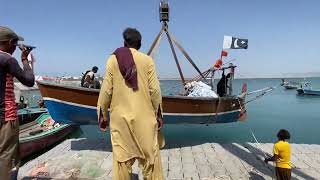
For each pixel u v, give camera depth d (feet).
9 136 12.46
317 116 87.61
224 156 29.68
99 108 11.62
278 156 19.88
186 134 51.31
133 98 11.05
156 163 11.51
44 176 19.90
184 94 40.06
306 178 23.15
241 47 39.83
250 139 52.16
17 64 12.15
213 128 59.57
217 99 36.65
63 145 34.35
